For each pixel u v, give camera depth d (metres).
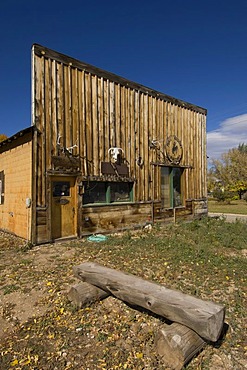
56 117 7.81
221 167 38.47
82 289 3.74
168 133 11.84
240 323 3.31
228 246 6.90
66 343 2.96
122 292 3.26
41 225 7.43
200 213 13.61
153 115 11.15
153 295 2.92
